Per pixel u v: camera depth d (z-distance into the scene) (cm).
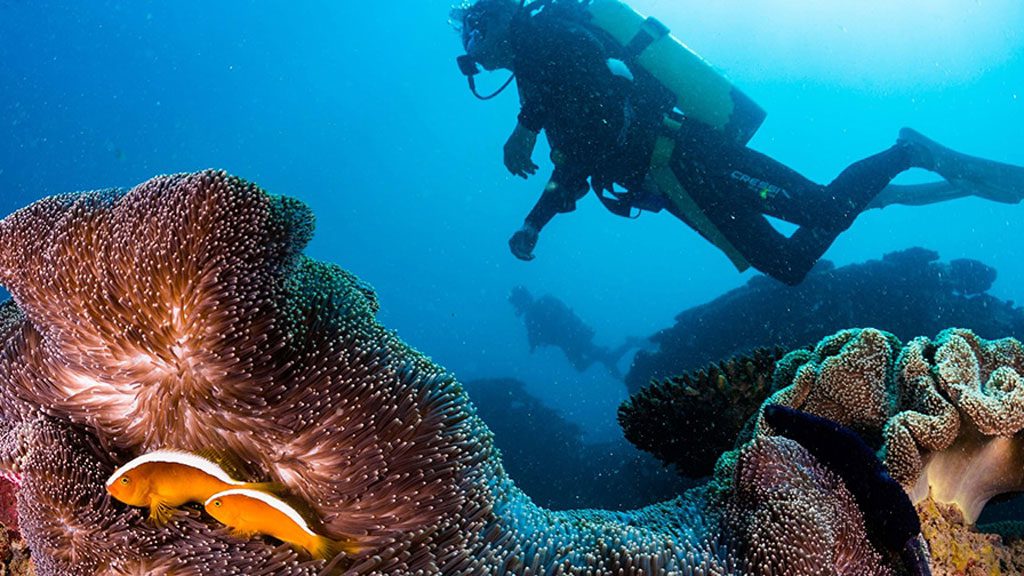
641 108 708
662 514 260
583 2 773
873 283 1023
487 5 735
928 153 848
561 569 200
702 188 736
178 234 170
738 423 345
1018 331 953
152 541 168
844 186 793
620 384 2005
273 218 176
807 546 204
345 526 184
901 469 241
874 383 269
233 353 173
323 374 185
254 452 187
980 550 251
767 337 1039
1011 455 249
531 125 723
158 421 183
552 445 1228
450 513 190
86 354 183
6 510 221
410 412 192
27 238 180
